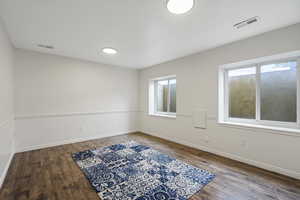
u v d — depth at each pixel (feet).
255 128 7.98
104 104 14.25
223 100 10.02
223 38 8.36
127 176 6.90
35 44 9.30
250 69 9.02
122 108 15.60
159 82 15.61
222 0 5.13
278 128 7.49
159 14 6.02
